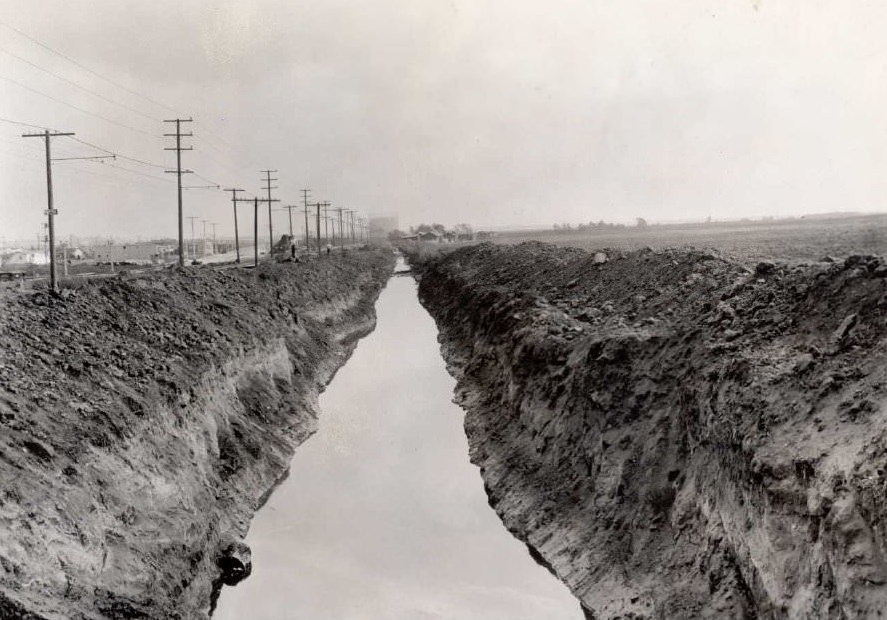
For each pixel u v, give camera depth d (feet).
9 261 245.45
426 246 474.08
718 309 59.06
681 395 52.47
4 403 47.44
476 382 105.81
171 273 111.04
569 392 67.56
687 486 48.06
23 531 38.22
